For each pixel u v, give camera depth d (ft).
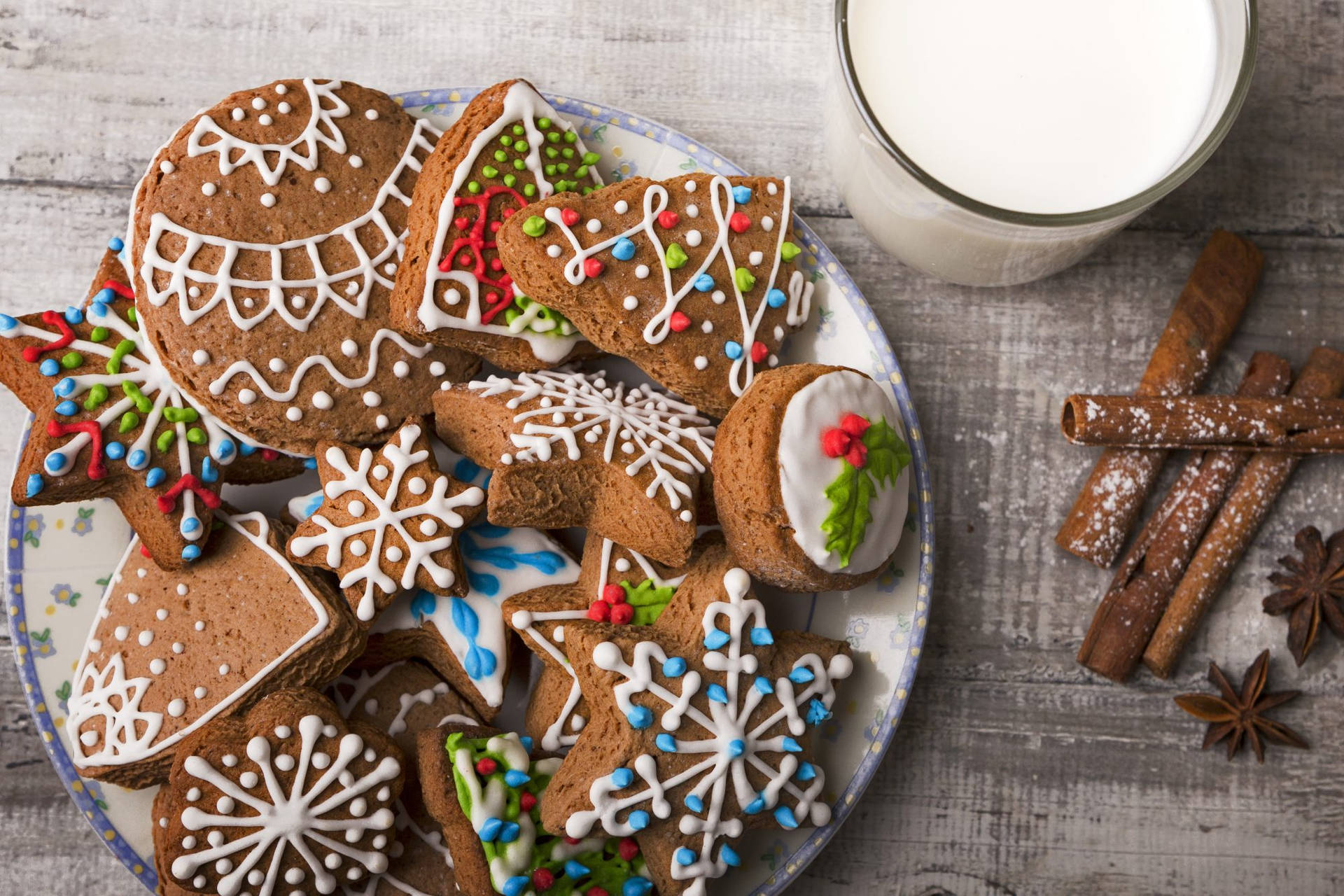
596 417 1.39
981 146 1.35
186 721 1.37
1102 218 1.29
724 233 1.40
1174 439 1.44
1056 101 1.35
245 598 1.38
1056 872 1.49
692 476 1.38
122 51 1.51
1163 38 1.35
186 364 1.37
